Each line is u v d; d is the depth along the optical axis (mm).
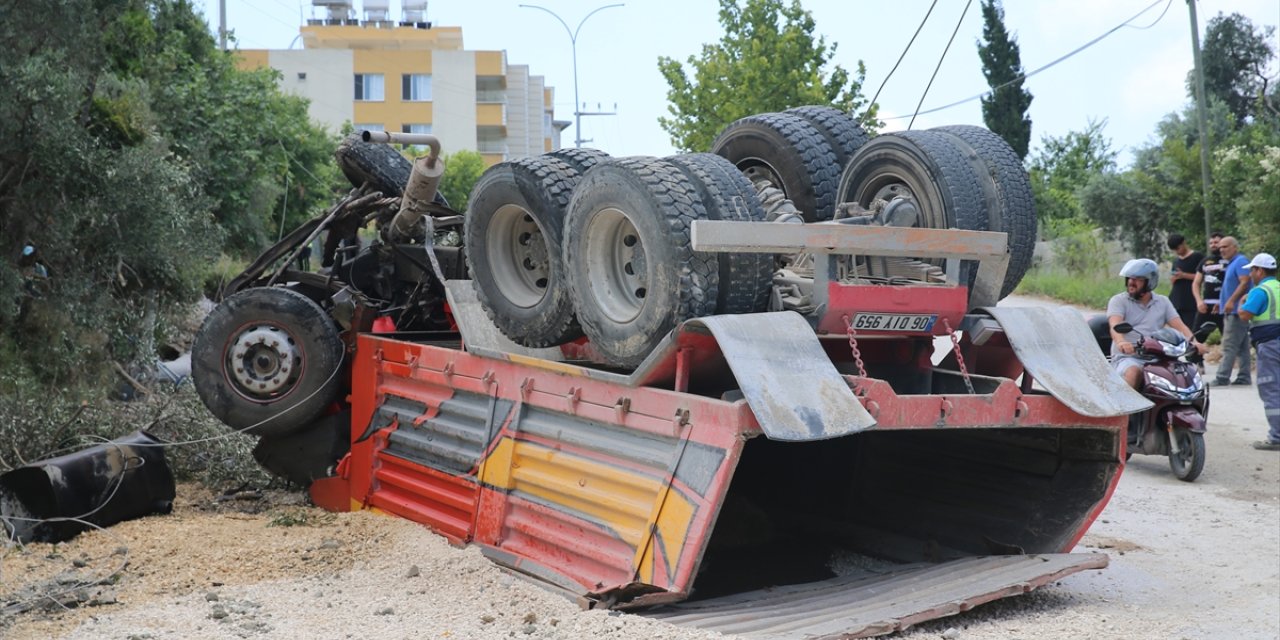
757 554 7152
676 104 26688
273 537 6895
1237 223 25047
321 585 5965
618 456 5582
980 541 6793
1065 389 5992
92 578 6062
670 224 5469
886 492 7492
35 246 10852
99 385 10969
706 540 5027
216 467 8609
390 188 8633
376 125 66875
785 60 25312
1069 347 6293
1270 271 11422
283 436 7938
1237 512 8633
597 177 5883
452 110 67250
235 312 7859
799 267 6414
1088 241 38000
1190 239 29281
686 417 5215
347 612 5504
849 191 7098
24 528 6793
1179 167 29406
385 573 6141
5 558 6426
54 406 8766
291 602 5676
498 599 5625
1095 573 6840
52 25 10477
